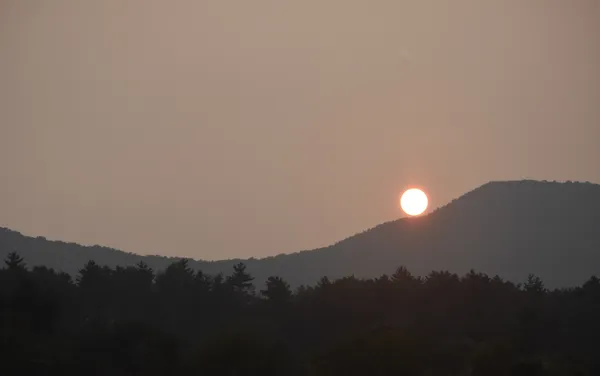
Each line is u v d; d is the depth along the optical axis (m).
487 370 135.12
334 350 140.25
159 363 142.00
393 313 184.00
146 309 184.62
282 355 145.50
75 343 146.62
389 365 134.88
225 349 142.75
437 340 155.50
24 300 158.62
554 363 140.62
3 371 130.50
